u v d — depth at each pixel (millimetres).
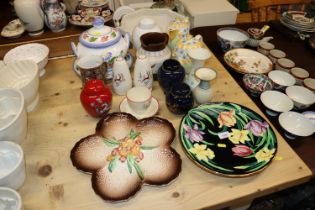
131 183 639
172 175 656
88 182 658
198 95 863
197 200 623
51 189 640
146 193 634
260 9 1666
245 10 2951
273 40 1369
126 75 875
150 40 925
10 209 559
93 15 1306
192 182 662
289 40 1374
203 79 827
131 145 727
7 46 1141
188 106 828
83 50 877
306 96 981
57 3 1189
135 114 841
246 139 756
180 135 754
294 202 1085
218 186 655
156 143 738
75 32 1248
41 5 1172
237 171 665
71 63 1074
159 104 892
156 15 1257
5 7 1480
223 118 816
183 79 905
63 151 733
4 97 745
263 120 812
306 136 820
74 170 685
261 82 1019
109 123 789
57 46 1155
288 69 1118
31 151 728
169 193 636
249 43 1295
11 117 741
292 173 690
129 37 974
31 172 675
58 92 933
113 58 888
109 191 621
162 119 799
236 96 934
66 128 802
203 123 797
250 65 1160
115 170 667
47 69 1036
